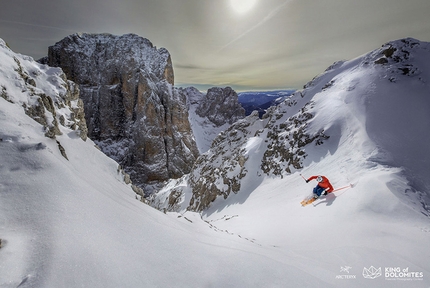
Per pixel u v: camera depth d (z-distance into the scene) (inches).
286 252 300.2
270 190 1021.8
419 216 423.5
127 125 4114.2
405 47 1295.5
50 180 175.6
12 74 348.5
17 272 106.3
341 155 844.6
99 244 141.6
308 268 227.3
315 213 567.2
